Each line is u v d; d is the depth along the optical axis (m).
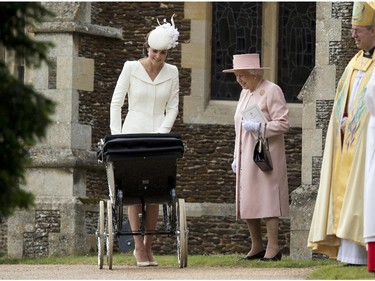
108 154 15.46
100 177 22.91
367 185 14.21
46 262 19.36
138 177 15.69
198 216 23.12
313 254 20.20
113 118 16.83
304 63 23.94
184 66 23.50
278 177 17.12
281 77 23.94
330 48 20.84
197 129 23.41
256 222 17.34
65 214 22.14
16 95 9.55
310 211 20.30
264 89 17.27
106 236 16.52
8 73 9.60
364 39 15.25
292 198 20.53
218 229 23.14
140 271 15.81
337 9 20.86
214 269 15.92
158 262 17.45
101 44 22.97
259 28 23.97
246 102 17.39
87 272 15.87
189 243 23.11
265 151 16.83
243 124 16.94
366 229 14.12
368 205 14.16
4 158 9.65
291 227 20.44
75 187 22.39
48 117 9.75
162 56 16.72
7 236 22.44
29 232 22.31
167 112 16.91
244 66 17.22
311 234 15.58
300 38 23.98
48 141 22.52
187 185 23.30
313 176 20.72
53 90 22.58
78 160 22.25
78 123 22.55
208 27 23.67
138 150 15.44
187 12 23.50
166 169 15.66
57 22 22.53
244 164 17.23
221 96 23.86
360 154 14.96
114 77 23.08
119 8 23.22
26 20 9.84
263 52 23.88
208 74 23.66
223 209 23.14
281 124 16.94
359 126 15.05
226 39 23.92
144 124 16.72
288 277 14.48
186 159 23.34
